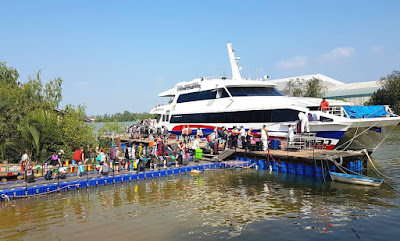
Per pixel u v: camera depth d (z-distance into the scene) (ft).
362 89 257.75
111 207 42.34
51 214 39.81
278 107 72.08
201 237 31.73
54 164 59.77
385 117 62.69
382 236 31.07
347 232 32.24
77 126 79.87
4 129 73.36
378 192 46.16
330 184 52.11
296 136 66.90
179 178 60.03
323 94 266.57
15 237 32.55
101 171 58.75
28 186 48.96
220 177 60.29
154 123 123.54
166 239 31.50
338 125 60.85
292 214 37.88
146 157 63.67
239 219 36.63
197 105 96.58
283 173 62.80
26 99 93.91
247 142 71.61
